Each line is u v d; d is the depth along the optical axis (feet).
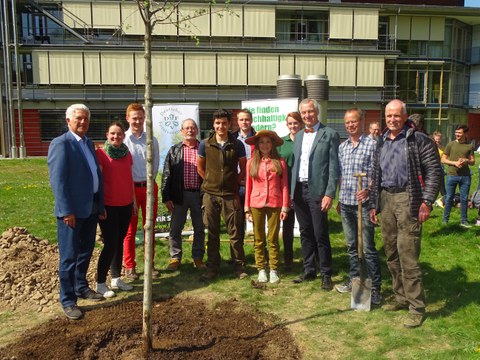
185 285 19.61
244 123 23.41
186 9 93.09
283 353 13.75
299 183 19.22
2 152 92.53
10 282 18.40
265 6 98.43
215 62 95.14
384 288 19.07
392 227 15.89
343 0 115.34
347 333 15.06
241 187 22.24
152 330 14.85
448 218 29.45
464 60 122.01
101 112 93.86
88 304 17.43
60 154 15.37
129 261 19.94
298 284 19.57
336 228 29.17
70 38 94.38
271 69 96.84
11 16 92.12
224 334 14.84
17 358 13.24
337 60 98.68
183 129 20.95
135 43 95.20
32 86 91.50
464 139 28.63
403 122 15.39
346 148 17.66
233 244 20.36
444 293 18.48
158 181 40.32
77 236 16.14
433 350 13.92
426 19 112.98
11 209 35.91
